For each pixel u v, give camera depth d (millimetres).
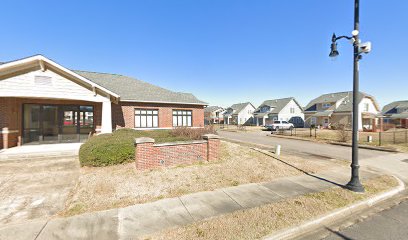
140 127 17453
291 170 8805
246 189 6508
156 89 20188
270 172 8359
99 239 3861
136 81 20812
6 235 3930
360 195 6207
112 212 4887
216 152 9680
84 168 8102
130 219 4582
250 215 4805
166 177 7270
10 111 12031
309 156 12727
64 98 12258
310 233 4363
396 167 10359
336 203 5582
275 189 6566
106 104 13422
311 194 6184
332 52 7289
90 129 14719
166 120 18516
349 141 19609
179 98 19656
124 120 16750
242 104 62531
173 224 4383
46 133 13500
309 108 45344
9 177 7348
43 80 11727
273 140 22125
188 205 5301
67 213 4820
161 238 3893
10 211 4934
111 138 9883
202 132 14062
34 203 5367
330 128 36438
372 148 16156
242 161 9664
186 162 8945
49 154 10672
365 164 10812
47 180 7074
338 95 40844
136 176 7262
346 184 7098
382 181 7656
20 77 11242
